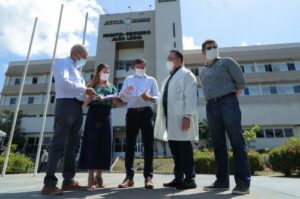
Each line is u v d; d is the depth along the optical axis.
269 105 25.95
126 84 4.09
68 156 3.34
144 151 3.66
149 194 2.80
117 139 27.61
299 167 9.01
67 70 3.28
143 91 3.93
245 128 25.83
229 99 3.24
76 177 6.16
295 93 31.73
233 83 3.31
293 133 25.50
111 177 6.38
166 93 3.89
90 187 3.45
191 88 3.56
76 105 3.23
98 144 3.59
